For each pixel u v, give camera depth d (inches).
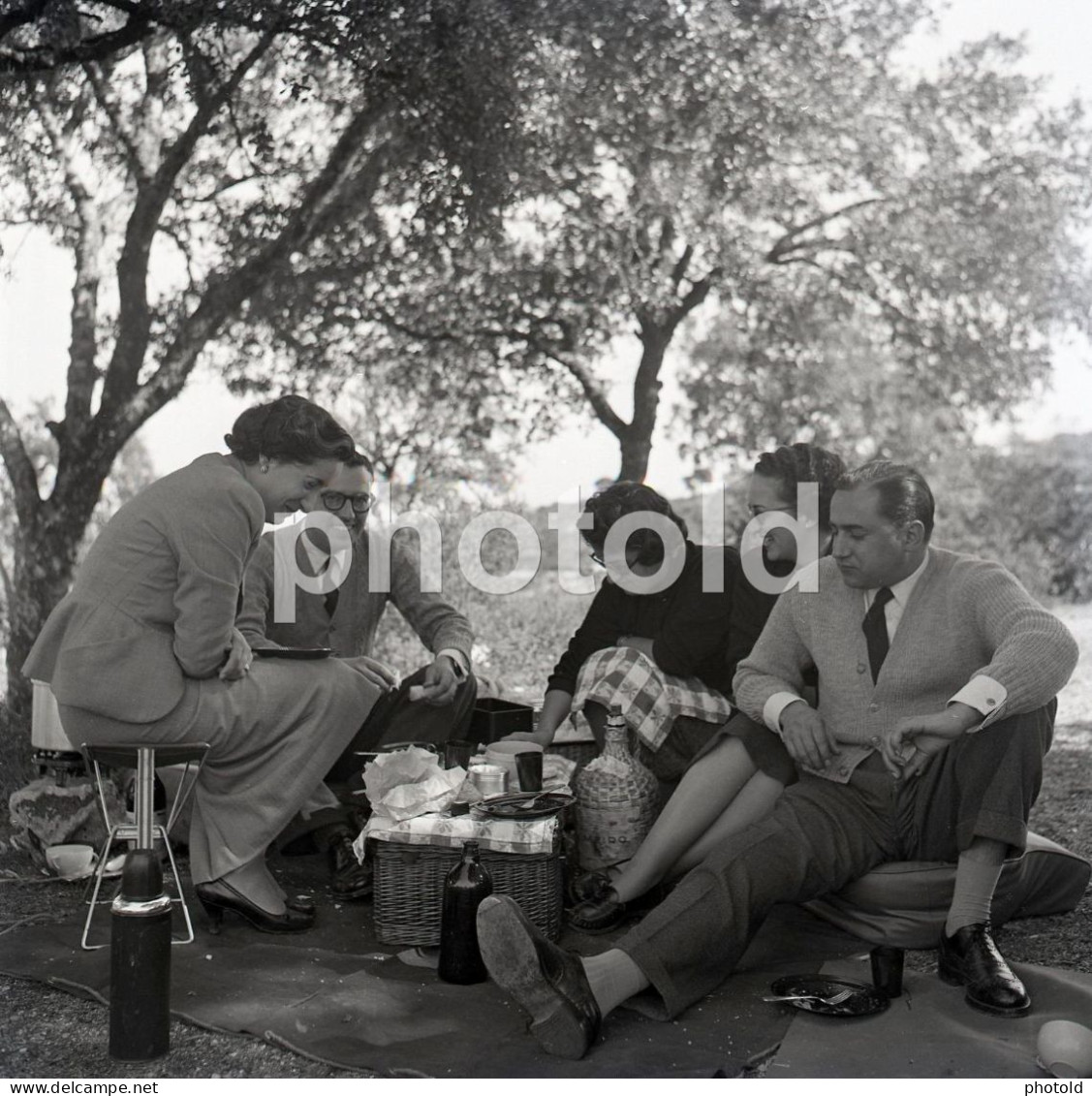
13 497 219.5
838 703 114.6
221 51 226.5
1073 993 101.5
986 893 105.8
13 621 215.3
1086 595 300.8
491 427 253.9
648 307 256.8
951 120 271.3
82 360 224.7
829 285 272.7
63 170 223.0
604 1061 89.6
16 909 128.2
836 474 139.0
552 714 146.6
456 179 237.1
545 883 113.9
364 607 157.2
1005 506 294.4
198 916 126.4
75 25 209.9
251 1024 96.2
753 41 249.3
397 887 116.1
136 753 106.0
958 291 278.7
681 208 253.3
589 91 240.4
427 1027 96.2
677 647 137.7
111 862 138.6
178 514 112.9
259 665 121.6
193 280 233.3
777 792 118.7
